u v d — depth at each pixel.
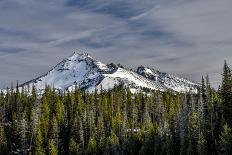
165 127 131.00
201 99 116.06
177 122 127.12
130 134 150.12
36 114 156.62
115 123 164.00
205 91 125.06
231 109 113.94
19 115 165.38
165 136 126.81
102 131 157.62
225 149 99.94
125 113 165.12
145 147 130.12
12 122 164.12
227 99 114.81
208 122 115.44
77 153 145.62
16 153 148.25
